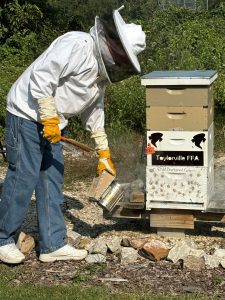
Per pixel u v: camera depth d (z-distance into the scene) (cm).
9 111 588
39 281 583
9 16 1817
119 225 687
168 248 623
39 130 584
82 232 675
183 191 619
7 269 604
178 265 602
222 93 1031
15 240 638
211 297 550
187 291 562
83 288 566
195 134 608
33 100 580
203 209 618
